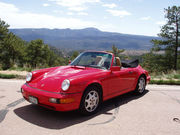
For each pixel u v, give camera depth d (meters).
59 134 3.05
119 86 4.92
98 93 4.16
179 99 5.66
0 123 3.38
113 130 3.29
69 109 3.55
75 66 4.73
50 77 4.04
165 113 4.31
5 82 7.18
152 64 28.70
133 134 3.16
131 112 4.30
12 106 4.36
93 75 4.05
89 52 5.19
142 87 6.13
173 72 12.95
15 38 46.03
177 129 3.44
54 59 104.06
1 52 41.47
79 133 3.11
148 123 3.67
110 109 4.47
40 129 3.21
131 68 5.62
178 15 29.14
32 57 62.56
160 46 30.83
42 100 3.57
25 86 4.05
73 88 3.54
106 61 4.73
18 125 3.33
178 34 29.36
